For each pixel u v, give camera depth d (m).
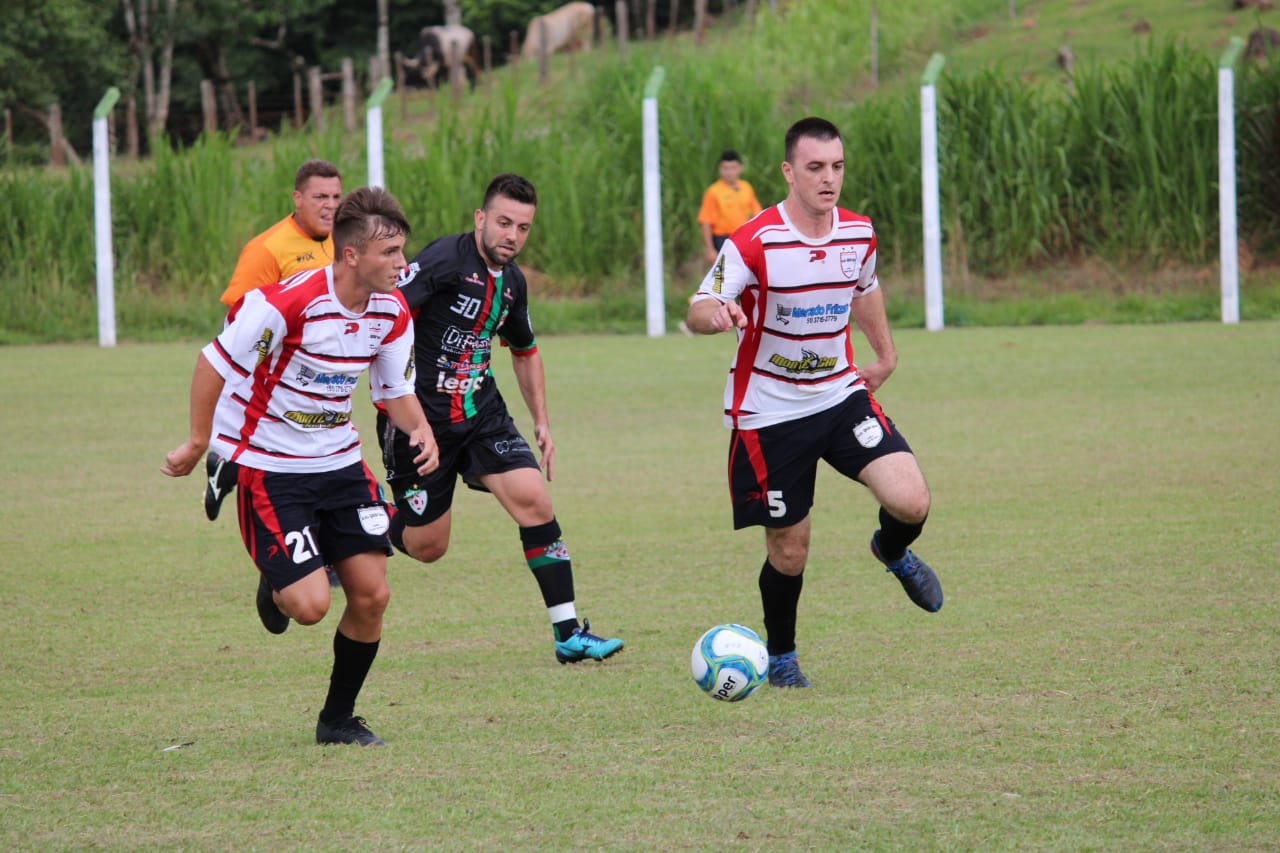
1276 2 88.44
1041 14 95.88
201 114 116.06
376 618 12.12
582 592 17.97
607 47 97.44
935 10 93.75
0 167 62.56
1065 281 56.94
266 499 12.09
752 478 14.12
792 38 87.75
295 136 67.31
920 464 26.30
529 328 16.41
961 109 58.06
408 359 12.59
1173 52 57.06
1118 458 26.17
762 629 15.95
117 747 12.09
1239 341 44.25
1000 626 15.49
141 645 15.75
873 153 58.47
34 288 56.19
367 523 12.20
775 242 13.77
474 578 19.09
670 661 14.72
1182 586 16.97
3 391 39.03
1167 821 9.84
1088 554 18.88
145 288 57.31
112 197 58.12
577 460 27.89
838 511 22.97
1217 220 56.41
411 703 13.38
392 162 59.41
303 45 126.38
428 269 15.52
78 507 24.16
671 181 58.75
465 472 16.09
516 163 59.88
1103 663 13.89
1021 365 40.50
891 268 58.59
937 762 11.20
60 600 17.88
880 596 17.25
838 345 14.28
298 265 20.02
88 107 104.25
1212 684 13.05
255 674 14.59
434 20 124.06
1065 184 56.81
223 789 10.95
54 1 96.06
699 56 80.25
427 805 10.48
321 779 11.16
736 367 14.44
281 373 11.93
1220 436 28.14
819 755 11.46
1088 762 11.09
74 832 10.06
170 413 34.97
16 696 13.77
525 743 12.01
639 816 10.16
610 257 59.50
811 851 9.42
